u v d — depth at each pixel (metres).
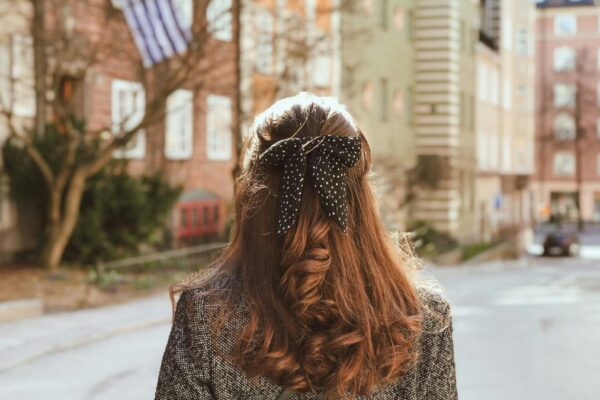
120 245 19.17
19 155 18.31
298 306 1.77
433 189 34.72
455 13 41.44
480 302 17.53
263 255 1.84
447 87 40.94
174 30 16.33
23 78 17.31
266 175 1.87
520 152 62.69
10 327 11.80
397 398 1.86
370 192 1.93
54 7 17.67
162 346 10.90
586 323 13.56
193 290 1.85
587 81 85.62
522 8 61.94
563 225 86.31
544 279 27.22
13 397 8.02
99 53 19.69
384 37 37.34
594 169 86.31
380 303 1.83
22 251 18.77
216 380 1.80
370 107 35.72
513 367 9.58
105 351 10.51
